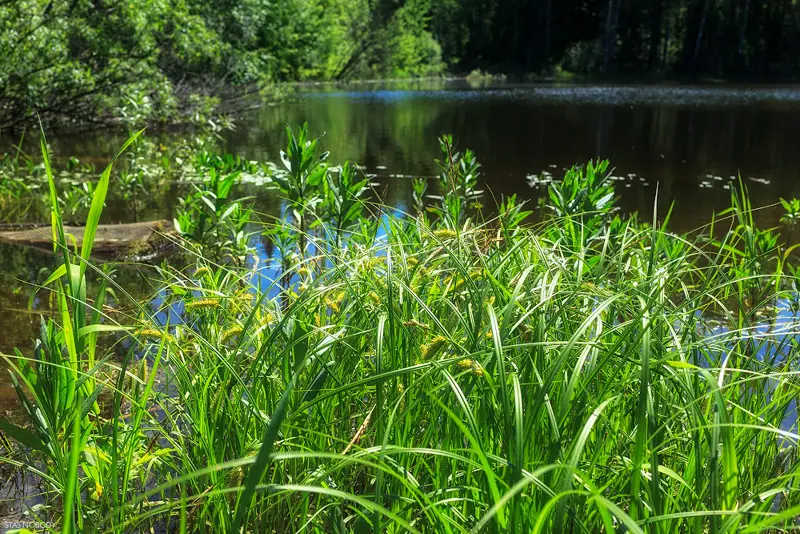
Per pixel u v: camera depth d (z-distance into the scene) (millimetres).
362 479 2279
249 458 1328
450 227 3297
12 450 2609
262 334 2488
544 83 38406
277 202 7609
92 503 2127
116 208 7328
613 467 1855
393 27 42000
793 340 2715
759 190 8867
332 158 11102
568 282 2467
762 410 2094
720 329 3730
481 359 1965
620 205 7820
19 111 12758
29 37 11852
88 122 14547
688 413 2047
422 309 2428
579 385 2031
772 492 1668
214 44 16703
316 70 36406
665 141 13633
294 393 2025
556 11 49500
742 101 24750
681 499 1872
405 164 10641
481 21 49625
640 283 2381
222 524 1877
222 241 5031
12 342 3662
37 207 7234
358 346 2262
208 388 2213
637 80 42062
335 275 2494
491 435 1908
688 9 44469
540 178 9453
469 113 19344
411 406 1803
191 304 2432
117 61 13195
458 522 1814
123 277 4914
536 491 1666
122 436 2318
